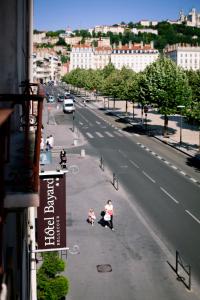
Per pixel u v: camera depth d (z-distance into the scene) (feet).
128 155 147.23
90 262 65.72
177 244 72.90
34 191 16.39
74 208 90.53
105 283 59.57
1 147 13.38
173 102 173.78
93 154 147.84
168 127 220.64
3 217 14.48
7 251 19.45
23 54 36.27
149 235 76.54
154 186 108.06
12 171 17.39
